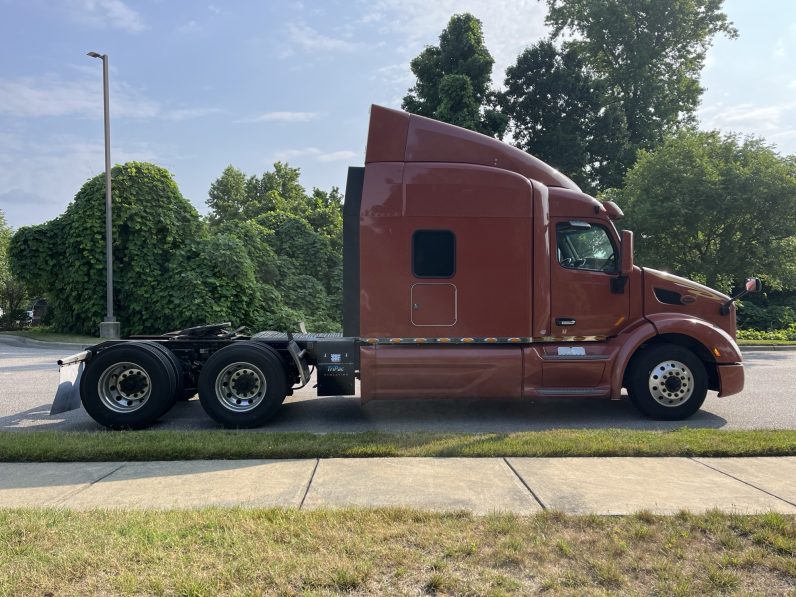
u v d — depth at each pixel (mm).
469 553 3436
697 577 3184
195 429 7266
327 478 4977
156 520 3898
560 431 6504
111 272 19062
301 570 3189
